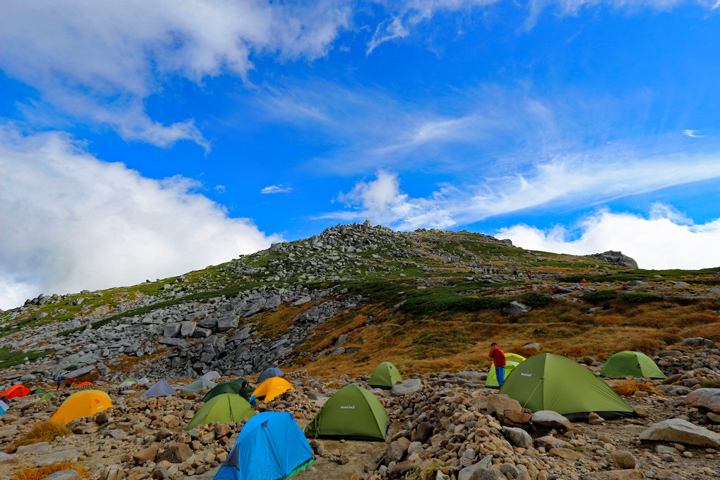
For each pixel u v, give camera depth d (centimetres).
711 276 4216
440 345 3200
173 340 5828
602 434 783
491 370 1625
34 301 10550
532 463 613
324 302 6219
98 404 1575
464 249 13912
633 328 2631
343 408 1155
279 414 969
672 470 585
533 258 12225
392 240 14638
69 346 5966
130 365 5181
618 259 11862
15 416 1797
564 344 2572
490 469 562
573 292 3869
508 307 3728
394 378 2016
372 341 3853
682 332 2311
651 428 727
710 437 645
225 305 7194
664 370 1645
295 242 14875
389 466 805
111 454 1083
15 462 983
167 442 1120
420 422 1045
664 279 4444
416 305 4512
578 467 616
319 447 1011
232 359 5056
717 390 841
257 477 827
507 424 827
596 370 1739
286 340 4962
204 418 1241
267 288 8144
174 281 11325
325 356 3912
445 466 648
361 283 7031
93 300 9894
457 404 970
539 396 956
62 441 1218
